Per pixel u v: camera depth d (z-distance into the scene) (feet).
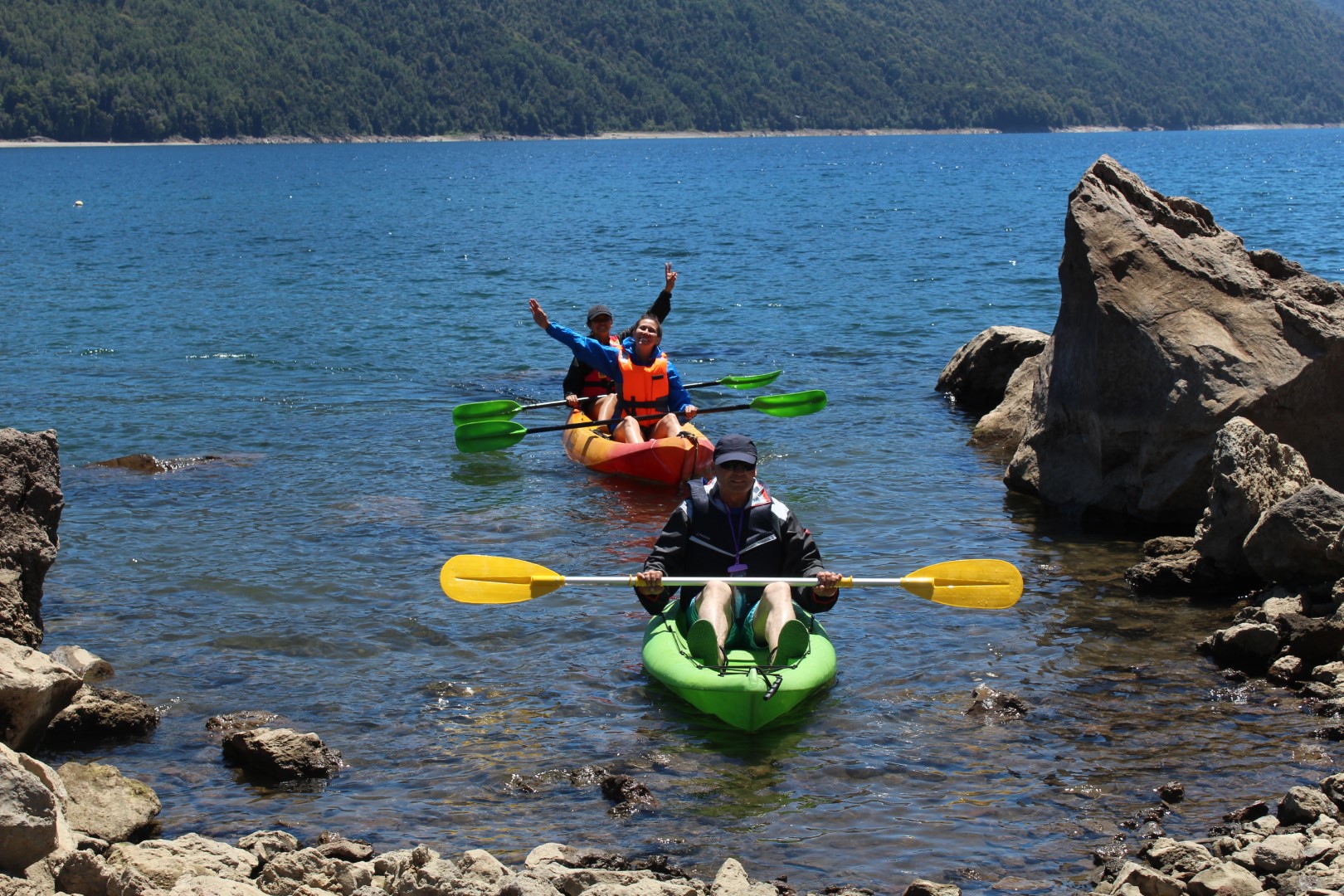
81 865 13.21
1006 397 38.32
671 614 22.02
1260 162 291.58
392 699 19.88
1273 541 22.91
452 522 29.96
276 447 37.06
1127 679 20.56
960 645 22.13
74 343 55.31
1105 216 30.53
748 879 14.56
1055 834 15.70
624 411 37.91
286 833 15.33
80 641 21.98
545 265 88.53
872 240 105.91
